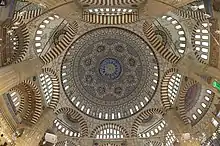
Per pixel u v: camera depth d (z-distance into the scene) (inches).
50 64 1085.1
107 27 1114.7
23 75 818.2
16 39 941.2
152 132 1173.7
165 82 1124.5
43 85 1077.8
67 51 1114.7
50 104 1104.8
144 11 849.5
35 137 954.7
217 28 829.8
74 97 1172.5
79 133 1172.5
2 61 855.1
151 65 1147.3
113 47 1189.1
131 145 1155.9
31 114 1015.6
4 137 868.0
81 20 1019.3
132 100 1187.3
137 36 1125.7
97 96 1205.7
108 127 1173.7
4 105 906.1
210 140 945.5
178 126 990.4
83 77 1200.8
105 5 858.1
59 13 837.2
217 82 789.9
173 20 1027.3
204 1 808.3
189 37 1014.4
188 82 1031.6
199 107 1031.6
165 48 1078.4
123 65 1206.3
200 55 967.0
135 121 1167.0
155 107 1136.8
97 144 1160.2
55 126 1137.4
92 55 1193.4
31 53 997.8
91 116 1177.4
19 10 865.5
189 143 940.0
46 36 1047.0
